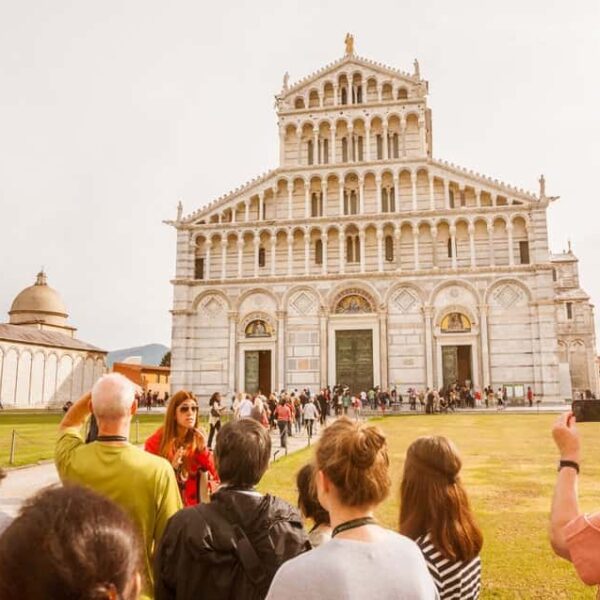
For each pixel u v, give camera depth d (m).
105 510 2.49
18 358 76.56
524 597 9.37
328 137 63.88
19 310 104.50
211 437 26.41
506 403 55.28
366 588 3.42
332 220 60.91
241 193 63.22
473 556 5.26
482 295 57.38
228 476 5.37
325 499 4.13
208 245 62.91
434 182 60.22
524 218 58.03
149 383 101.75
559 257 100.94
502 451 25.75
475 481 18.73
